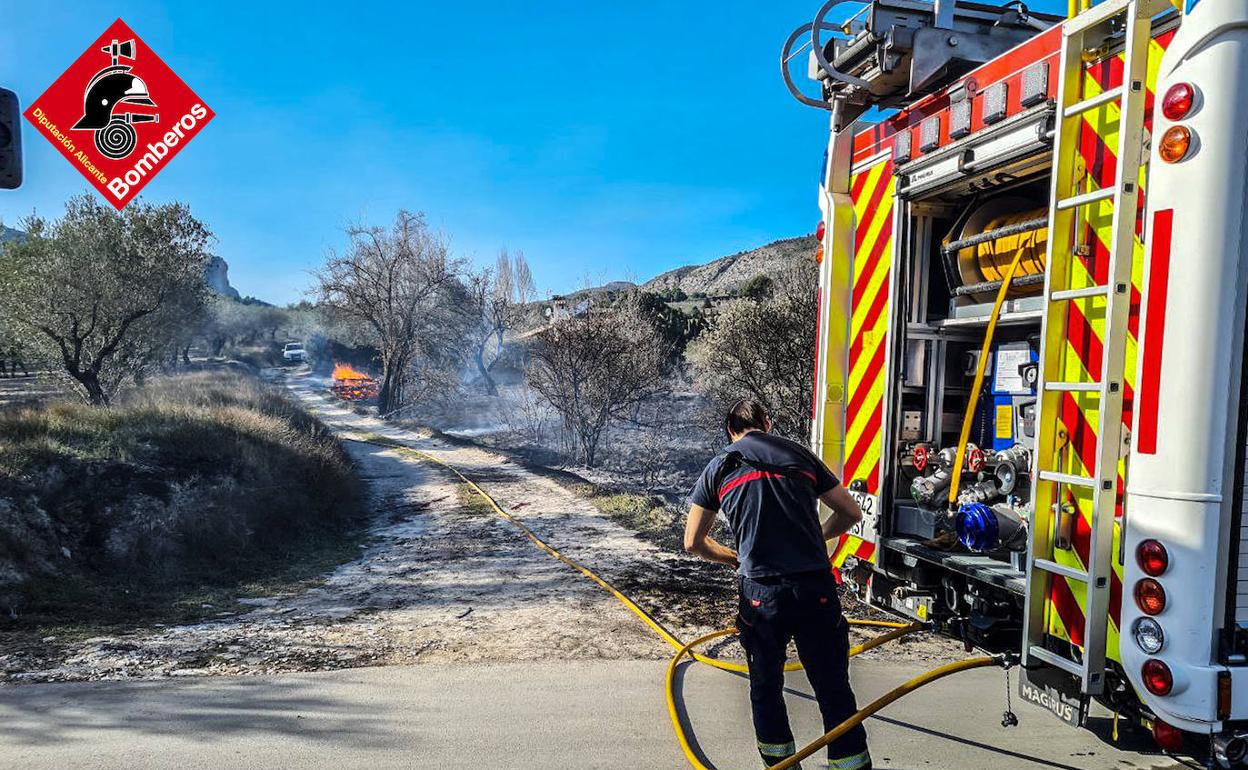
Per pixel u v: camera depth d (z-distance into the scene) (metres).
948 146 4.34
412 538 10.58
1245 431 2.74
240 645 5.54
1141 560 2.86
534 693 4.56
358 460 20.28
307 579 8.10
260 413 16.81
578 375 20.36
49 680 4.75
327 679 4.79
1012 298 4.34
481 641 5.62
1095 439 3.19
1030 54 3.79
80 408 12.02
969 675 4.95
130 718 4.14
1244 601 2.81
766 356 14.08
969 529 3.81
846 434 5.32
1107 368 3.08
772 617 3.23
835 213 5.32
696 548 3.53
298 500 11.10
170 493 9.16
